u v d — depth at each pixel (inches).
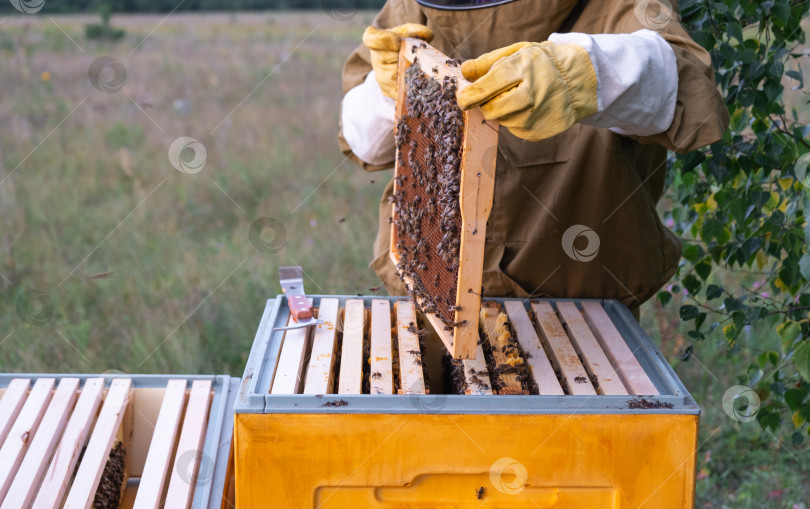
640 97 58.2
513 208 78.3
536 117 52.9
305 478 56.5
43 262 162.6
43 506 60.0
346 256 162.2
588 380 61.7
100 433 68.2
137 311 143.3
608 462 56.8
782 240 86.4
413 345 67.6
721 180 86.4
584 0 70.9
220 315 143.3
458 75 56.0
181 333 135.8
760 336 130.8
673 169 104.5
